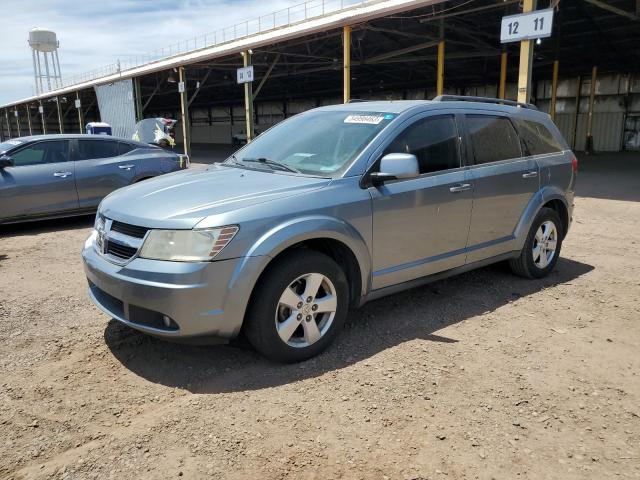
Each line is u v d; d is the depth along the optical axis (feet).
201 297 10.12
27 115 180.96
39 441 8.79
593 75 88.53
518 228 16.35
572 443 8.75
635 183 45.91
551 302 15.46
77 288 17.04
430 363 11.51
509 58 81.15
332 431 9.04
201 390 10.41
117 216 11.42
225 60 75.72
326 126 14.35
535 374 11.10
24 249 22.70
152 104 177.78
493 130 15.78
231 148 138.92
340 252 12.34
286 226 10.80
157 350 12.16
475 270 18.53
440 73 58.39
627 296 16.06
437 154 13.99
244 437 8.87
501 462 8.26
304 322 11.40
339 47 72.23
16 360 11.73
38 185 26.09
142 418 9.45
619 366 11.52
